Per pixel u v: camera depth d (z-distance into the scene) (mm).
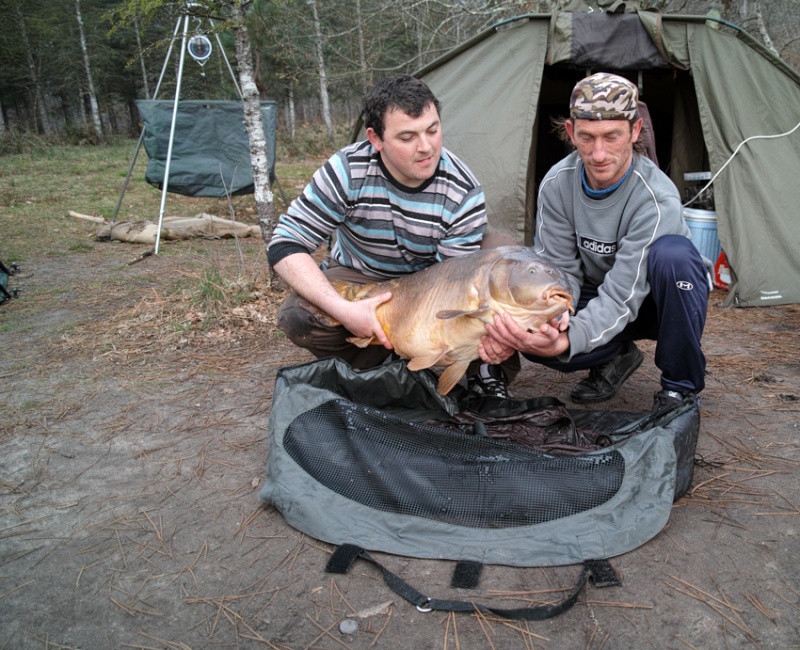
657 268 2646
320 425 2508
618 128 2494
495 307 2338
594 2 5859
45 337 4797
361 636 1857
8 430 3273
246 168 9047
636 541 2113
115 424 3318
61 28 37500
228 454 2975
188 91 14688
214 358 4281
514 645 1806
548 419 2668
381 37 18547
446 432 2414
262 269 6211
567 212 2969
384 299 2689
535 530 2168
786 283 5324
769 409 3252
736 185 5477
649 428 2475
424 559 2160
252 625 1916
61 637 1893
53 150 26203
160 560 2229
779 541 2205
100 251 8297
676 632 1829
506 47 5801
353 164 2801
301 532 2336
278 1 5930
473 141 5816
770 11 13695
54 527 2439
